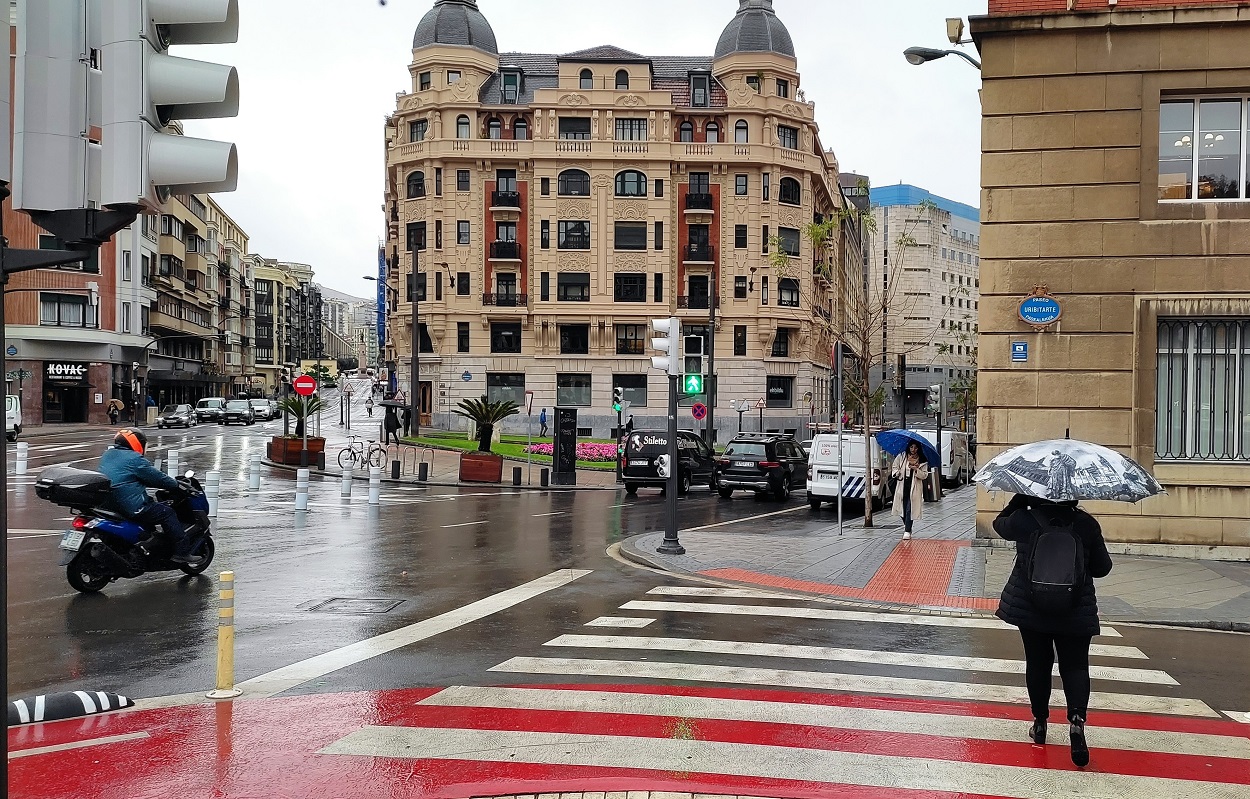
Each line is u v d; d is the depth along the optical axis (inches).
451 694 264.7
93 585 416.5
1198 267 542.9
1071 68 555.5
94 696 250.7
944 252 3996.1
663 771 207.0
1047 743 230.2
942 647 332.5
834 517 802.8
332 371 6461.6
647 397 2191.2
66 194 132.9
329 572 479.2
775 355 2247.8
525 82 2306.8
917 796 195.5
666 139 2187.5
